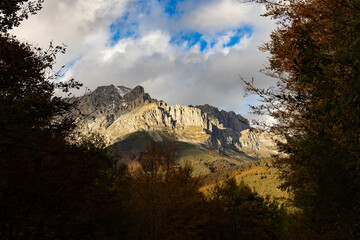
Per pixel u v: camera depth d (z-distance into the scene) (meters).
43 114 6.90
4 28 7.34
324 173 5.39
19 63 7.07
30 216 5.61
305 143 6.79
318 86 5.10
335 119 4.82
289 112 7.58
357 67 3.89
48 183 5.56
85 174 6.66
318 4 5.41
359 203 4.91
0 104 4.93
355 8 4.11
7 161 4.77
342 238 6.18
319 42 5.43
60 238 6.71
